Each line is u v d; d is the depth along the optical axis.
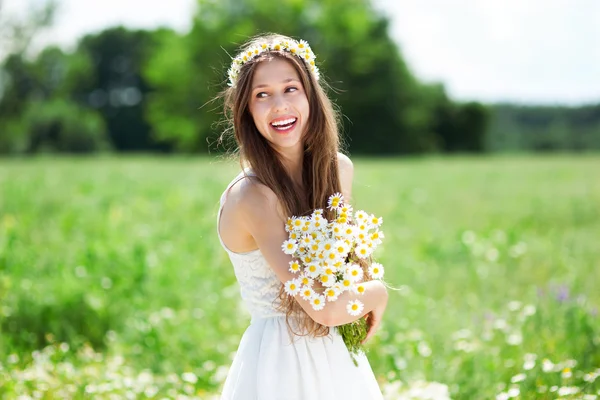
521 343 4.48
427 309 5.68
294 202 2.61
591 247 8.33
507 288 6.48
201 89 46.41
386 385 4.03
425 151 49.84
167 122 47.59
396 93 48.53
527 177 19.53
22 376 4.18
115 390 4.08
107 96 61.59
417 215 11.59
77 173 18.64
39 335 5.12
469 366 4.22
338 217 2.64
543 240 8.88
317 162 2.73
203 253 7.76
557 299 4.85
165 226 9.45
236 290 6.30
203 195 13.03
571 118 48.53
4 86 44.22
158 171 19.75
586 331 4.49
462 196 14.62
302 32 47.09
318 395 2.60
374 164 26.55
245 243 2.64
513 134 49.91
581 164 25.62
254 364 2.64
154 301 5.94
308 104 2.68
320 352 2.64
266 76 2.61
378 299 2.60
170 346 4.89
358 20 46.69
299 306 2.63
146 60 56.72
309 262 2.48
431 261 7.86
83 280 5.89
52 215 10.62
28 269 6.43
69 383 4.17
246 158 2.65
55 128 44.81
